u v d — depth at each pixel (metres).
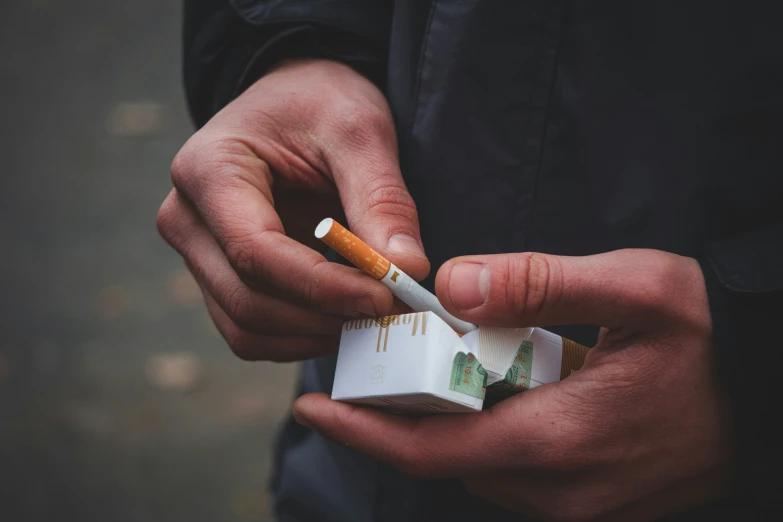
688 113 0.46
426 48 0.50
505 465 0.45
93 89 2.46
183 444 1.26
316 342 0.50
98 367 1.43
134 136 2.24
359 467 0.54
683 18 0.46
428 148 0.50
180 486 1.18
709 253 0.44
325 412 0.46
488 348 0.45
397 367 0.43
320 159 0.50
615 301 0.42
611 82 0.47
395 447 0.45
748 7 0.45
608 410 0.44
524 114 0.49
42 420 1.29
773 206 0.46
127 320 1.57
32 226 1.86
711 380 0.43
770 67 0.45
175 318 1.58
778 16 0.45
